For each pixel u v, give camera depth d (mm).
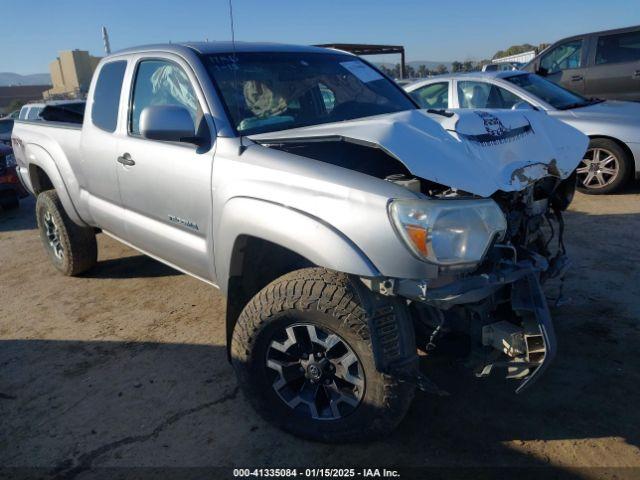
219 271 2939
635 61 8547
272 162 2600
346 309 2324
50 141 4645
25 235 7074
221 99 3053
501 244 2428
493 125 2746
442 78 7594
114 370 3480
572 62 9305
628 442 2555
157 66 3475
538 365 2312
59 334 4043
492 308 2439
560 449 2533
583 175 7016
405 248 2146
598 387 2973
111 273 5250
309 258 2326
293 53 3643
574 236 5355
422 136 2469
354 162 2803
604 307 3842
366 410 2432
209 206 2928
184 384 3266
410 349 2344
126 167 3582
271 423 2748
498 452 2539
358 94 3631
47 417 3031
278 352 2658
